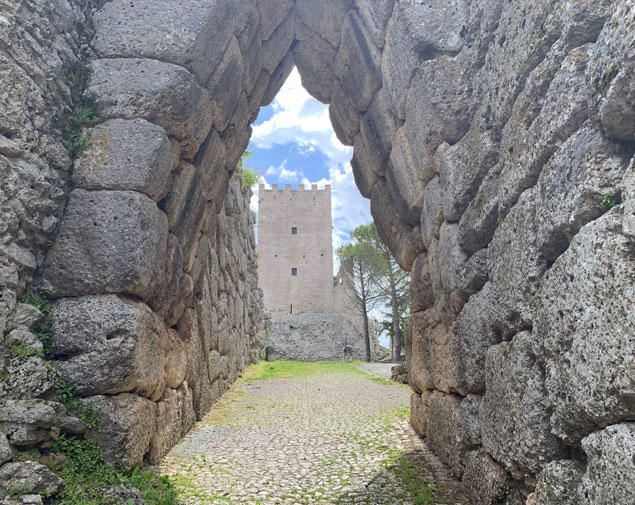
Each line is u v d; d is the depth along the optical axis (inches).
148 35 183.2
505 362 127.5
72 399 150.6
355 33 228.1
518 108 129.2
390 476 179.3
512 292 124.7
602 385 80.7
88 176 169.0
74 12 179.0
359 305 1362.0
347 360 1374.3
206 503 150.3
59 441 139.8
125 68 180.2
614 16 86.3
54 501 121.0
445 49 187.2
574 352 90.4
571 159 98.0
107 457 150.0
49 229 157.9
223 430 256.7
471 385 160.6
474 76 177.5
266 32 236.5
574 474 94.8
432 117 183.6
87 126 175.0
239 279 546.6
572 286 92.6
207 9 187.0
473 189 163.6
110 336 156.9
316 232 1676.9
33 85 154.5
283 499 155.6
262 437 241.0
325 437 241.0
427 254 225.5
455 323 179.2
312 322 1448.1
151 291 179.2
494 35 158.2
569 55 104.1
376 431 254.1
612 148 89.7
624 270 77.2
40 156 155.3
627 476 72.6
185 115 185.8
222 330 398.9
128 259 162.9
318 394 398.9
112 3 188.7
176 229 213.5
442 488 163.9
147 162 171.8
